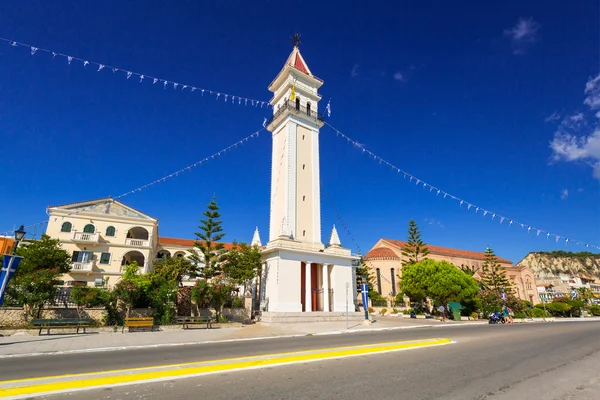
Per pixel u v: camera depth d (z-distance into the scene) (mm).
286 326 22547
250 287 30328
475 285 35906
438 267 35750
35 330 15750
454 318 33156
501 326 25938
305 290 29406
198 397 5613
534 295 70125
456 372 7887
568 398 6102
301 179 32688
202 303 23406
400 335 17188
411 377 7250
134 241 37469
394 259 51562
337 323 25172
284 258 27750
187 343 14188
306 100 36156
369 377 7160
